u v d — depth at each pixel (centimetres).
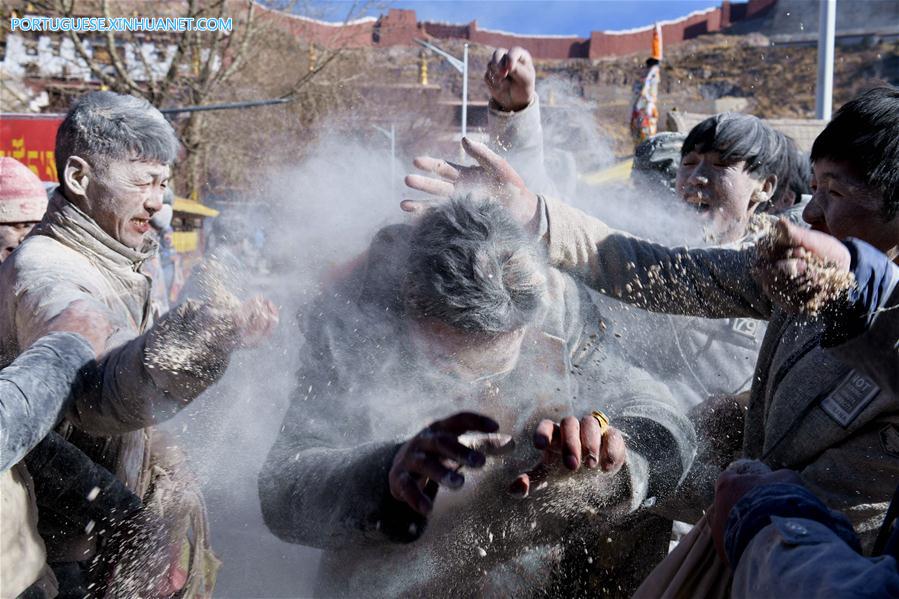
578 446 156
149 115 216
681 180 265
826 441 161
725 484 133
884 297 120
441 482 141
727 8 5103
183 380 165
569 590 184
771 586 111
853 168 149
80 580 207
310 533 165
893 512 128
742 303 183
